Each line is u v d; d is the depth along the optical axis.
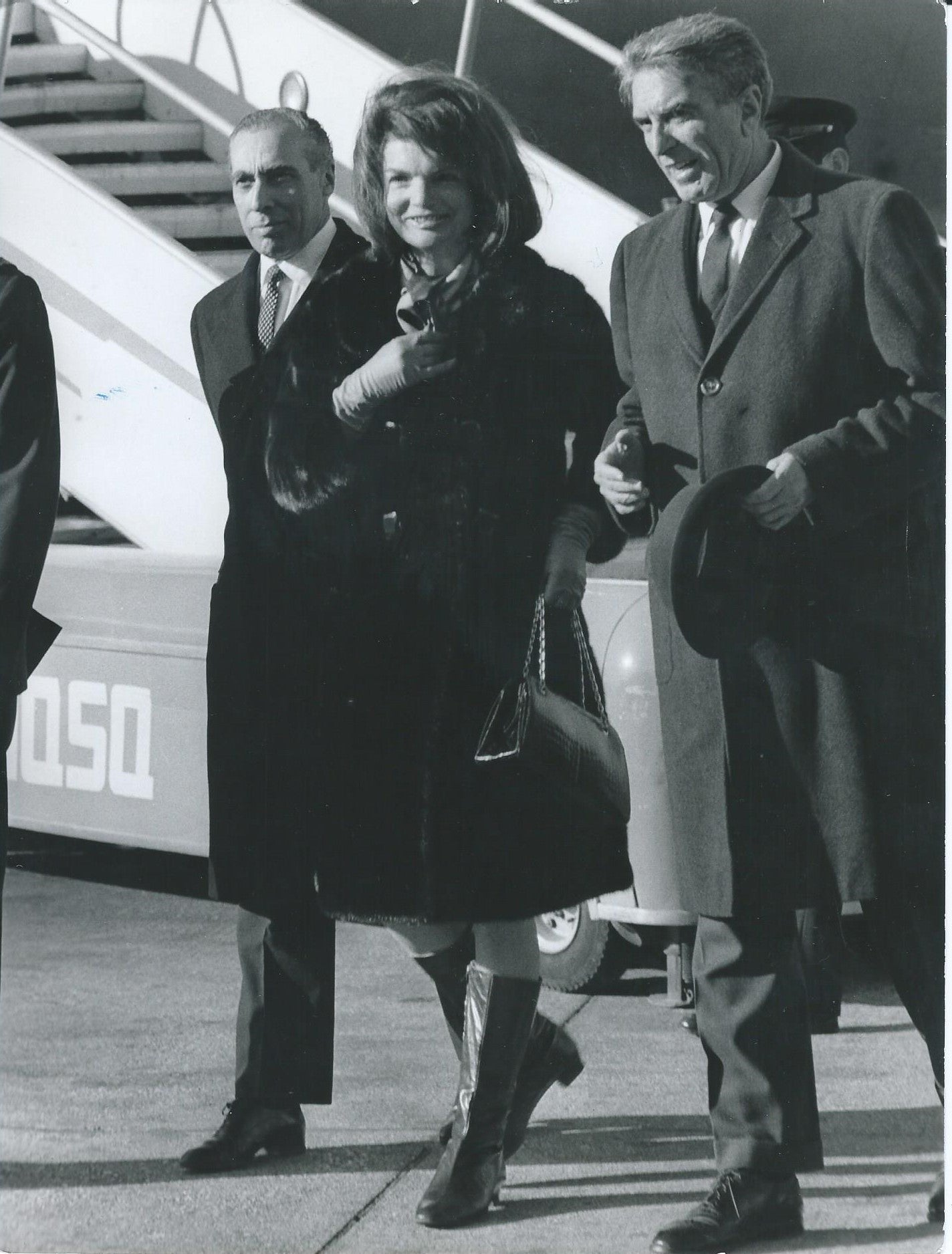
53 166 4.29
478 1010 4.07
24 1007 4.73
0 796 4.27
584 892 4.08
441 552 4.09
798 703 4.01
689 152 3.93
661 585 4.03
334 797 4.18
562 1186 4.19
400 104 4.04
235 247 4.24
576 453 4.07
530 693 3.93
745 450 3.92
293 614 4.19
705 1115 4.47
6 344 4.17
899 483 3.92
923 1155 4.21
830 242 3.89
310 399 4.15
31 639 4.41
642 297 4.01
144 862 5.14
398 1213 4.09
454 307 4.07
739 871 4.02
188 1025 4.67
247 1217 4.07
